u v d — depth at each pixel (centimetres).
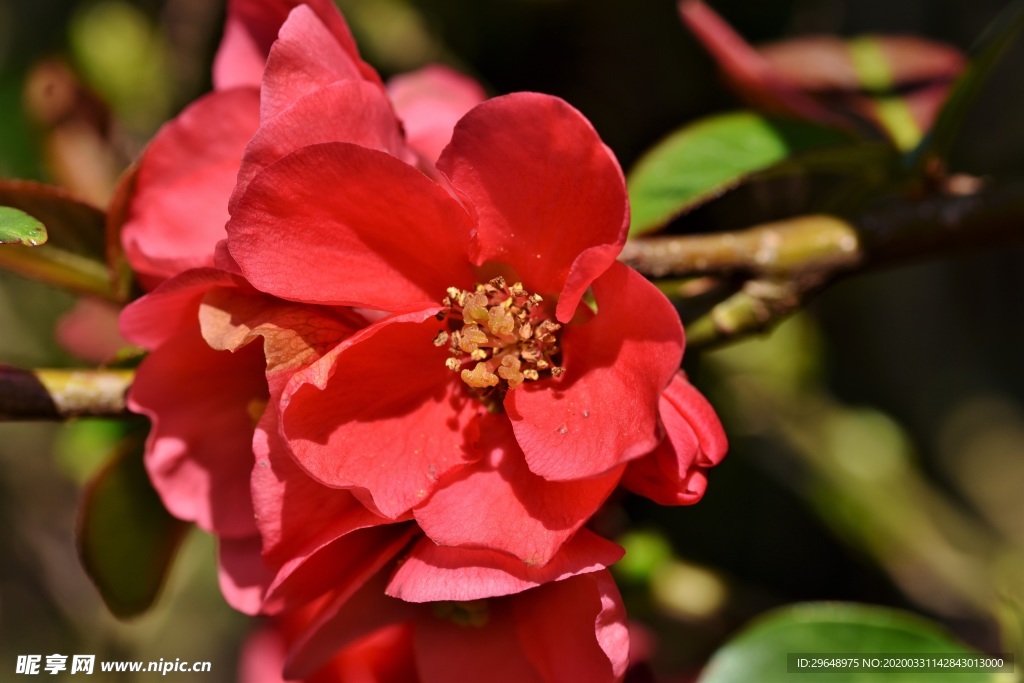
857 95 32
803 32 35
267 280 25
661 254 28
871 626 28
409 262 26
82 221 28
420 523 25
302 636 26
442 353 26
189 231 27
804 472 36
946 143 29
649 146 35
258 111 27
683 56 35
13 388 27
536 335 26
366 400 26
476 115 25
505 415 26
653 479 25
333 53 26
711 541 35
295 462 25
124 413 27
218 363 27
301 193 25
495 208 26
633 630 31
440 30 35
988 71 28
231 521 27
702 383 35
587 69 35
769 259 28
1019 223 29
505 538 25
